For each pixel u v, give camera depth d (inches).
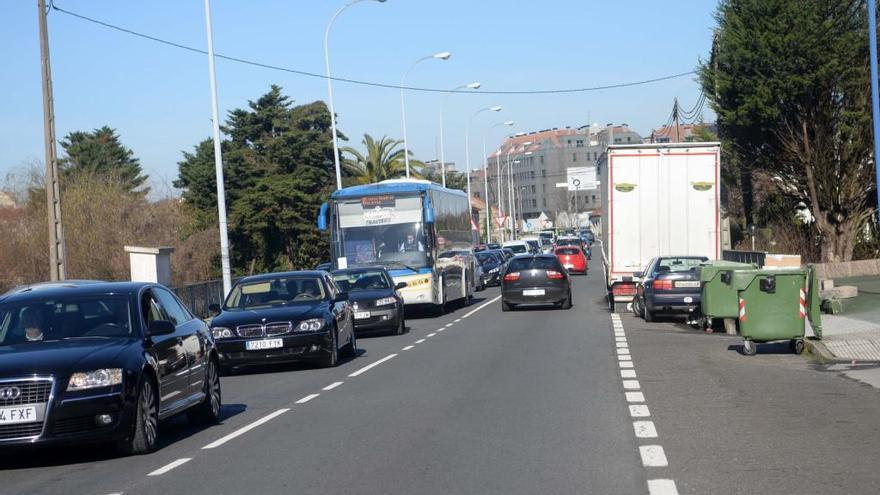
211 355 513.3
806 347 735.1
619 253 1111.0
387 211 1261.1
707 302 900.0
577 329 994.1
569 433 420.5
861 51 1520.7
